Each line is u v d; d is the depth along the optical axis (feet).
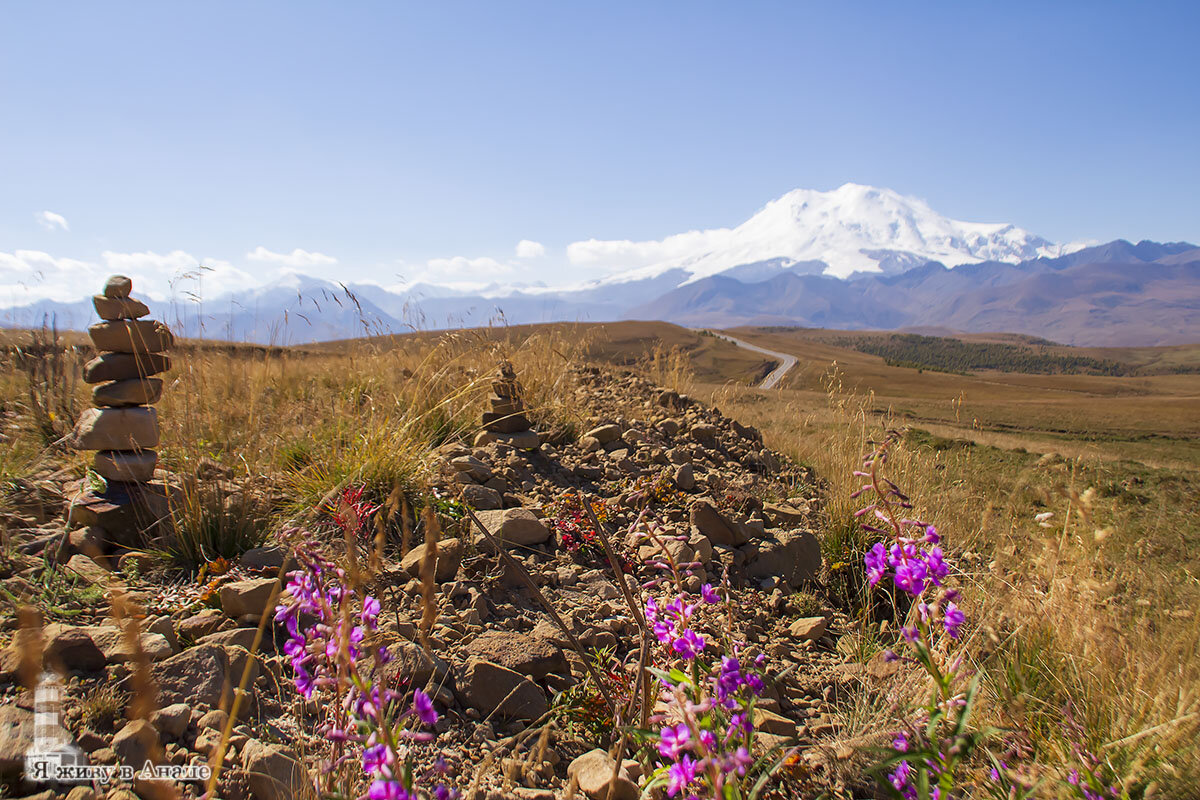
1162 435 123.03
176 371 16.26
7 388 18.71
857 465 17.54
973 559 15.88
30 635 3.51
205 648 8.08
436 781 7.27
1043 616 10.44
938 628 8.21
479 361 23.72
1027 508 21.26
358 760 5.81
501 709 8.96
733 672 6.00
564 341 28.71
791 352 460.14
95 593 9.61
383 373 23.13
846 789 8.11
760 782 5.78
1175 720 7.60
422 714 5.00
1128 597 12.64
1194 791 7.28
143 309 12.03
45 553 10.34
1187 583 15.17
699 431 24.03
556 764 8.32
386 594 10.61
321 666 5.45
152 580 10.57
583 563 13.53
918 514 16.44
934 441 42.24
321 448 15.29
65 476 13.60
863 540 16.21
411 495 13.91
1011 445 54.29
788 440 29.35
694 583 12.92
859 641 12.62
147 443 11.82
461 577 11.81
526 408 21.42
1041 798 7.04
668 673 6.21
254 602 9.62
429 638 9.87
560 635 10.78
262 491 13.21
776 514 17.69
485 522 13.57
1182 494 32.40
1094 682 9.21
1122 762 7.79
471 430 19.63
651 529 7.78
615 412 26.27
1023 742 8.20
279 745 7.22
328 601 5.45
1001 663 9.66
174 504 11.69
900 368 415.64
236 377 19.20
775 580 14.82
